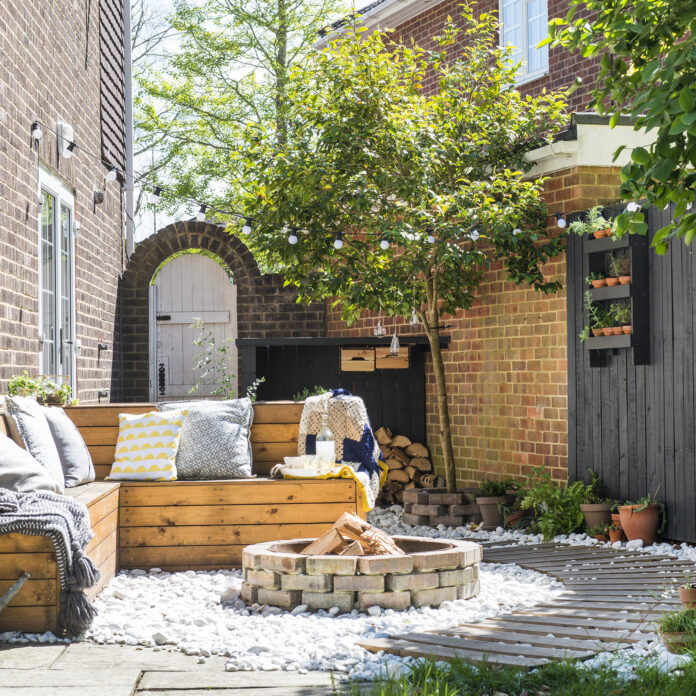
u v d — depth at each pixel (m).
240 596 5.48
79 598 4.50
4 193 6.79
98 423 7.01
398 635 4.37
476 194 8.20
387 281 8.36
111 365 11.31
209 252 12.53
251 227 8.90
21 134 7.28
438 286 9.24
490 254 9.37
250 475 6.85
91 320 10.05
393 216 8.61
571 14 4.20
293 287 12.37
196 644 4.28
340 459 7.25
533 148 8.62
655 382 7.30
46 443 5.75
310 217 8.47
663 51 4.04
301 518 6.51
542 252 8.40
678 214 4.00
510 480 8.87
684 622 3.95
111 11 11.62
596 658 3.83
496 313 9.36
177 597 5.59
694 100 3.33
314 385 11.02
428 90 13.68
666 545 7.04
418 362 10.79
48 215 8.41
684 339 6.99
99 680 3.71
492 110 8.93
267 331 12.32
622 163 8.30
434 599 5.16
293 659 4.00
